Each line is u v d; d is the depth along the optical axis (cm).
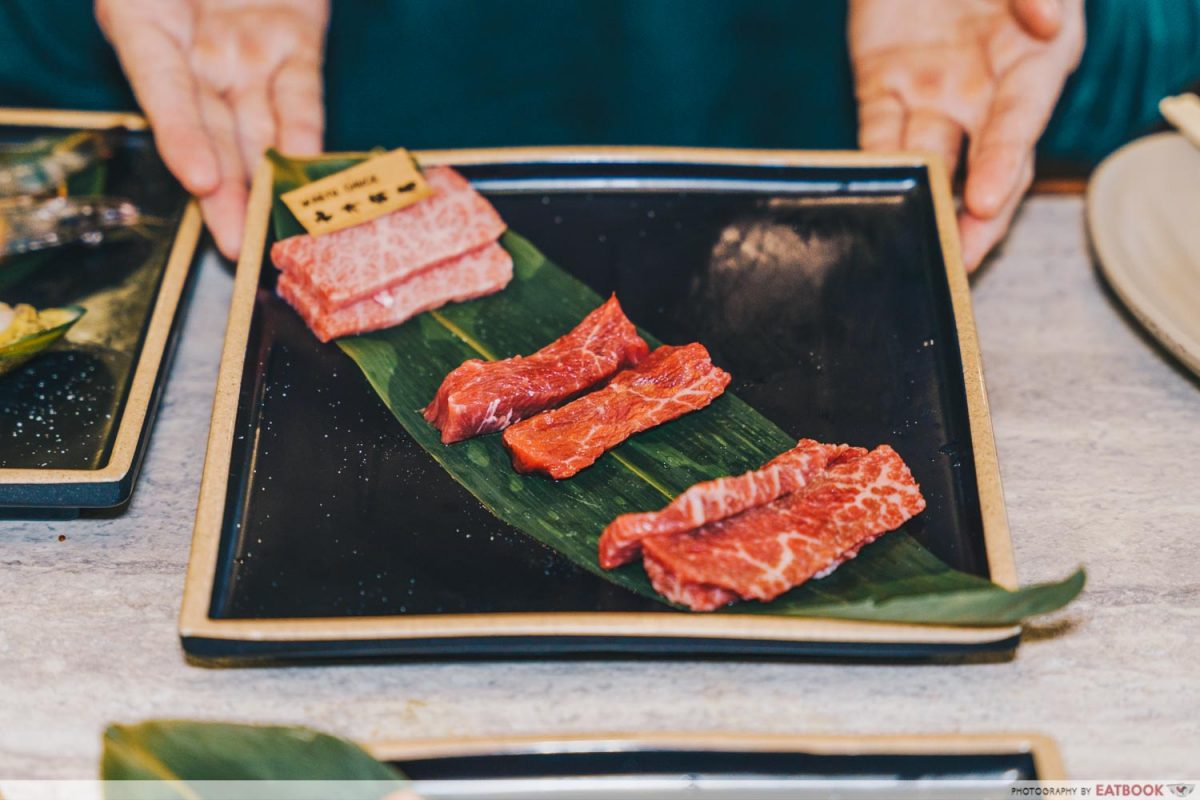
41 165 72
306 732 54
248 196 73
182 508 63
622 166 73
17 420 64
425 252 68
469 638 56
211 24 79
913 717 57
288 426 63
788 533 59
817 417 64
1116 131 88
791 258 70
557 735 54
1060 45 78
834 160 72
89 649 59
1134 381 68
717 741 54
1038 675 58
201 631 56
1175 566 61
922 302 68
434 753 54
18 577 61
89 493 61
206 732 54
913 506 60
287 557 59
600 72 93
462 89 94
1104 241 70
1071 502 63
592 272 70
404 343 67
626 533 58
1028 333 70
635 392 64
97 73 89
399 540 60
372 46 92
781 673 58
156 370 65
